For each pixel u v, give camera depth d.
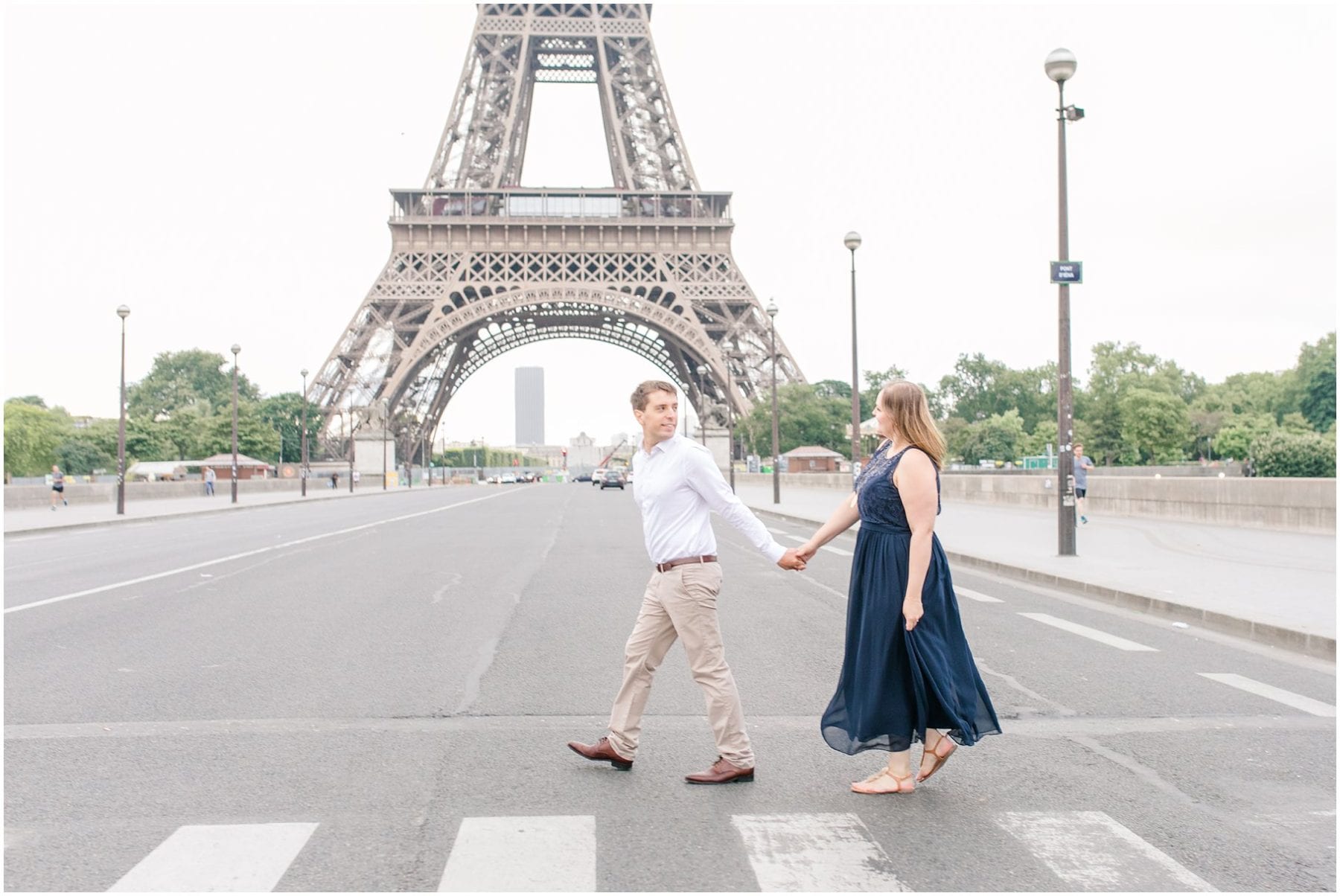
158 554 21.36
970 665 5.68
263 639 10.60
